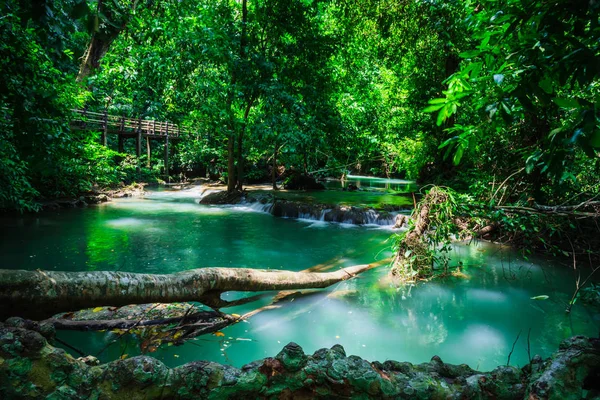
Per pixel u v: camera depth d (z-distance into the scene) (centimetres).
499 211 513
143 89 1361
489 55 182
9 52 341
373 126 1823
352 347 322
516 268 581
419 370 171
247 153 1727
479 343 336
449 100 193
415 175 1705
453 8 892
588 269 573
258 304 426
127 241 761
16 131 334
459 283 513
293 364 150
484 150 699
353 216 1065
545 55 149
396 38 1391
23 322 160
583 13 133
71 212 1128
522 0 145
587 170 561
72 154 369
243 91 1244
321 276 488
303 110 1241
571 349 146
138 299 301
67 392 140
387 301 446
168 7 1163
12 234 795
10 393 135
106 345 304
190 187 2075
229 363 285
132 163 2088
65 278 271
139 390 144
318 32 1389
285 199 1270
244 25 1249
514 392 147
